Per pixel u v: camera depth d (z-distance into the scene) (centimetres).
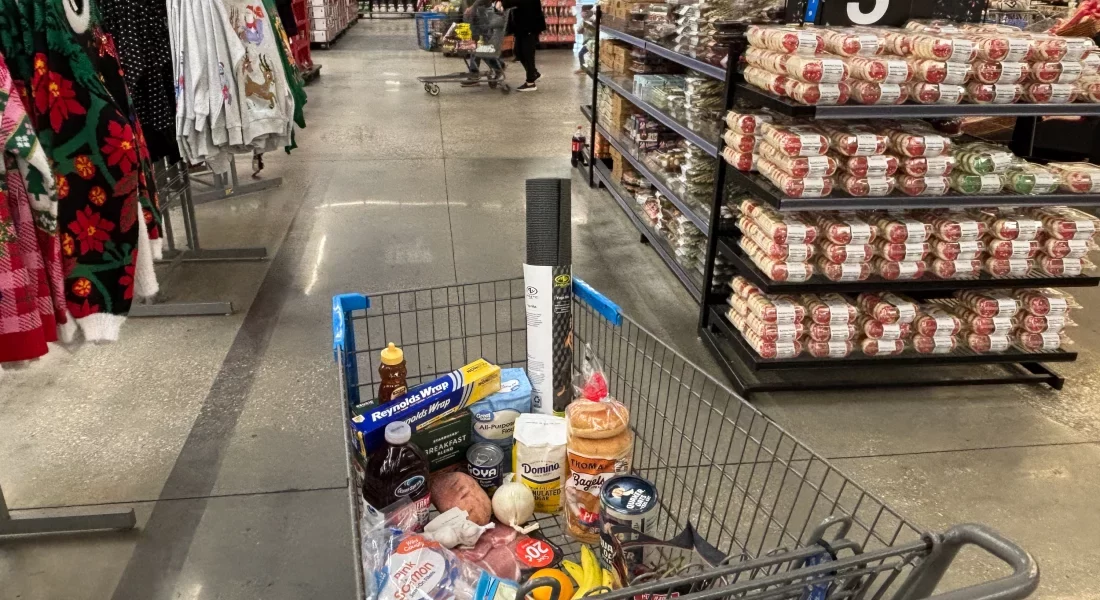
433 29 1164
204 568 200
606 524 125
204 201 476
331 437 258
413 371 285
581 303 173
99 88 171
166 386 286
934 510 227
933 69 239
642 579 112
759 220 278
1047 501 234
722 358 304
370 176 565
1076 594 198
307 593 193
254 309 351
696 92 359
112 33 291
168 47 314
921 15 290
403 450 139
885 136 257
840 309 277
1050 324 290
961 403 289
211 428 261
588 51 598
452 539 137
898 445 260
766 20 320
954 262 275
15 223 157
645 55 487
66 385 285
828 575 92
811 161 251
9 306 156
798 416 276
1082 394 298
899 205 257
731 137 289
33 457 243
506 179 566
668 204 419
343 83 968
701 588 112
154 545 208
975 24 289
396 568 124
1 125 143
